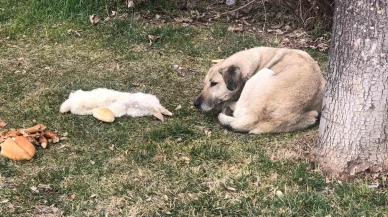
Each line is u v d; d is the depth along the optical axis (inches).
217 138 140.4
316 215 116.0
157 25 200.5
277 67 145.8
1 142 135.4
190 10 211.3
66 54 182.2
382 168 123.4
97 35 193.3
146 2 208.8
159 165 131.0
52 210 118.6
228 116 143.7
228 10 212.1
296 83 138.9
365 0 114.8
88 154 134.9
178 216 117.0
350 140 122.6
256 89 140.2
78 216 116.9
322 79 143.8
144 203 120.3
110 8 207.6
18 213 117.7
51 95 159.3
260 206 118.9
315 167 128.3
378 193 120.4
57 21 200.4
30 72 171.2
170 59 180.5
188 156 134.0
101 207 119.3
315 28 197.8
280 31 199.5
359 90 119.1
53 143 138.6
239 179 125.9
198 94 162.2
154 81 168.4
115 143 138.8
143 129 144.5
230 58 151.4
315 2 195.9
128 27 197.3
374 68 117.1
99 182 125.9
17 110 151.8
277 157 132.6
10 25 197.9
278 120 138.9
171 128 144.0
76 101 148.9
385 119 120.6
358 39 117.0
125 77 170.2
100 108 146.9
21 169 129.4
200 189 123.8
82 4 205.0
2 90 161.0
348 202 118.6
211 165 130.8
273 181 125.5
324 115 126.7
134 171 129.0
